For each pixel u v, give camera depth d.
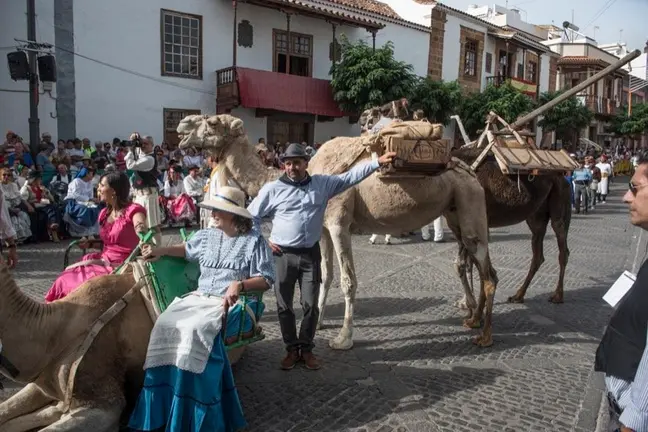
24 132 14.65
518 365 4.96
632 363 2.06
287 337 4.68
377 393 4.30
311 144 20.14
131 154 5.36
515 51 29.78
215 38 17.88
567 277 8.60
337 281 7.92
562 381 4.64
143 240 3.85
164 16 16.75
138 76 16.39
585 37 39.84
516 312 6.66
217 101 18.12
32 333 3.18
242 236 3.75
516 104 23.09
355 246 10.77
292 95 18.45
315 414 3.93
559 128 29.06
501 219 6.44
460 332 5.81
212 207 3.62
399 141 4.74
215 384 3.32
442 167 4.98
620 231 13.79
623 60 5.90
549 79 33.47
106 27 15.63
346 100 18.91
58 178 11.95
